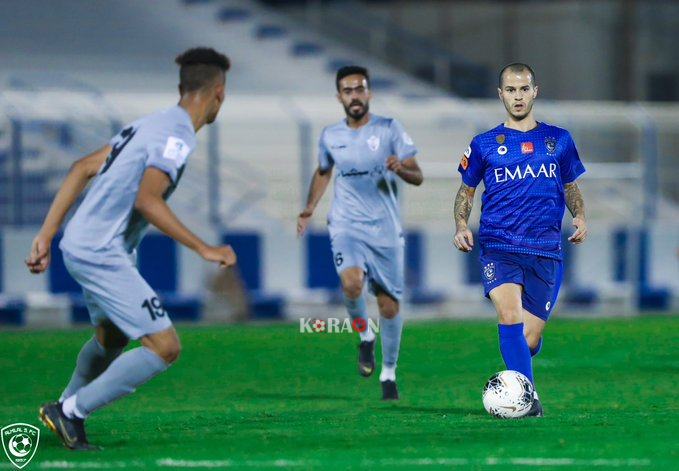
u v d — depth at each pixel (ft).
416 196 199.72
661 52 259.60
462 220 77.25
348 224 91.81
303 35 280.72
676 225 200.85
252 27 276.21
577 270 196.54
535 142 75.56
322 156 95.96
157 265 180.96
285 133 219.00
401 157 91.56
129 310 60.03
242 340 145.38
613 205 220.84
